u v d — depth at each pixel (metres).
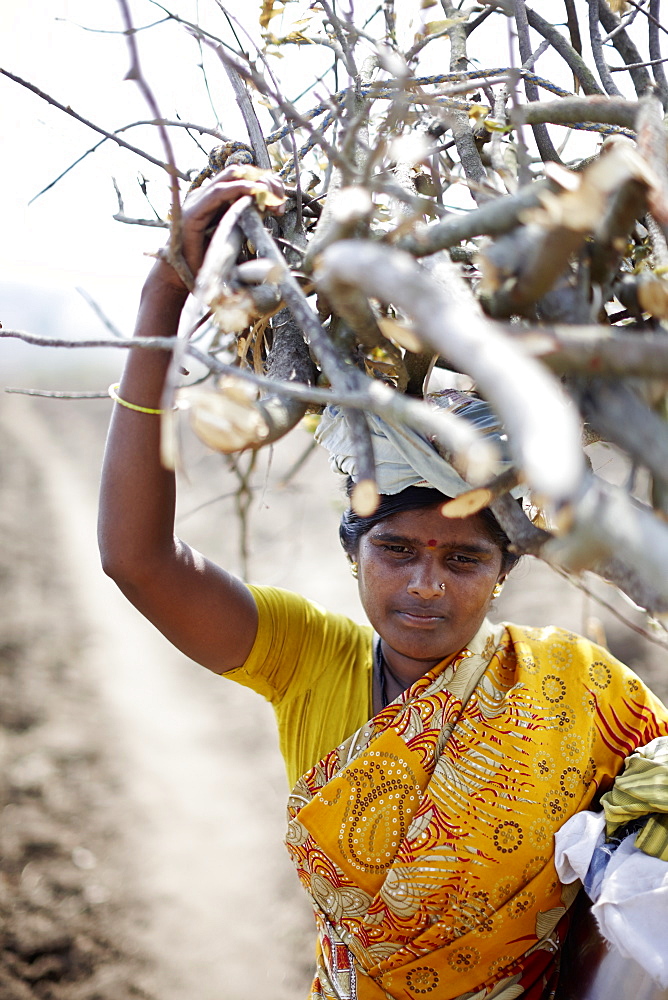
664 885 1.09
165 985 2.94
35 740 4.54
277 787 4.41
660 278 0.79
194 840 3.88
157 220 1.21
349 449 1.17
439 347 0.49
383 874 1.26
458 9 1.25
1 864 3.37
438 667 1.27
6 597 6.98
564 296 0.69
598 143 1.08
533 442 0.43
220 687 5.71
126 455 1.20
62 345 0.71
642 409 0.63
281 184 0.98
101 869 3.50
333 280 0.67
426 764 1.25
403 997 1.27
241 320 0.80
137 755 4.64
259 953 3.17
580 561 0.52
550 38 1.17
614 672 1.31
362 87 1.13
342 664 1.38
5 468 12.27
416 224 0.92
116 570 1.25
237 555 7.73
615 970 1.15
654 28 1.21
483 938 1.22
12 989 2.75
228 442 0.74
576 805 1.23
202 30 1.11
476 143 1.15
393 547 1.22
